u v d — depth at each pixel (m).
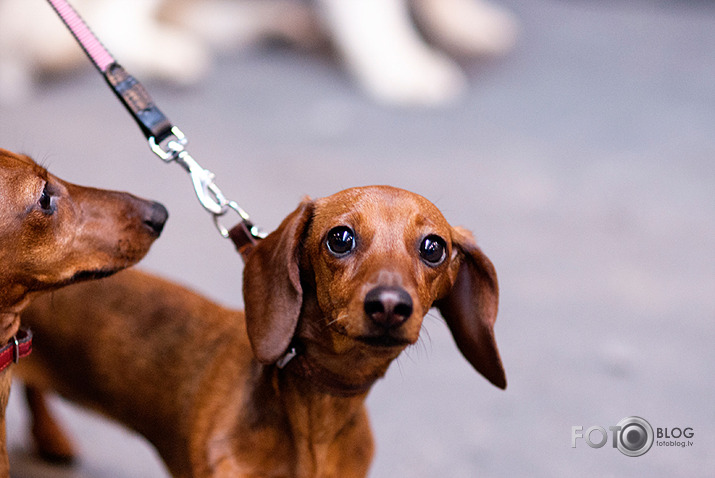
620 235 1.75
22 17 2.27
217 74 2.57
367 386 0.95
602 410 1.26
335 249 0.88
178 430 1.01
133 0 2.37
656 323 1.44
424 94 2.44
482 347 0.94
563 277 1.57
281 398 0.95
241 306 1.41
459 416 1.24
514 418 1.24
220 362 0.99
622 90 2.63
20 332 0.96
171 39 2.44
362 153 2.08
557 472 1.17
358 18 2.49
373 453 1.00
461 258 0.94
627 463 1.18
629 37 3.20
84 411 1.08
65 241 0.95
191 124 2.18
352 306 0.85
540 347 1.36
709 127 2.37
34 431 1.16
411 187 1.90
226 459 0.96
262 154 2.03
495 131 2.28
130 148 2.01
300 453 0.96
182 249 1.58
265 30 2.84
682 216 1.85
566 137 2.26
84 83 2.42
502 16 2.95
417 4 2.67
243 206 1.75
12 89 2.27
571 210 1.85
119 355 1.03
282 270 0.90
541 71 2.77
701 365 1.34
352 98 2.46
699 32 3.30
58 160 1.89
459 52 2.77
